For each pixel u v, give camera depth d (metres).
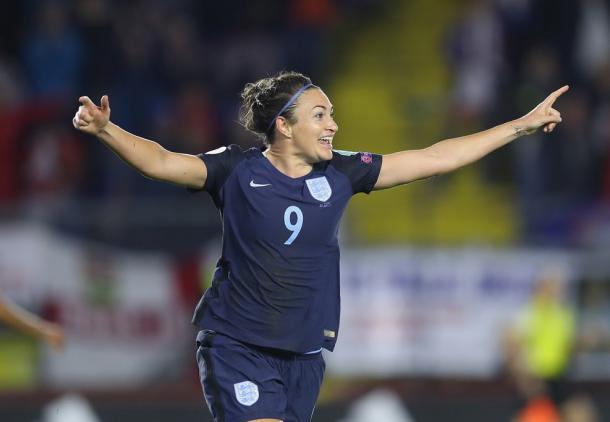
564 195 44.56
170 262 40.72
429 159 20.06
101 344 40.47
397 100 55.12
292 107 19.28
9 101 48.56
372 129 54.25
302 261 19.34
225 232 19.56
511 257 40.53
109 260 40.59
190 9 52.94
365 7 58.28
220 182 19.39
